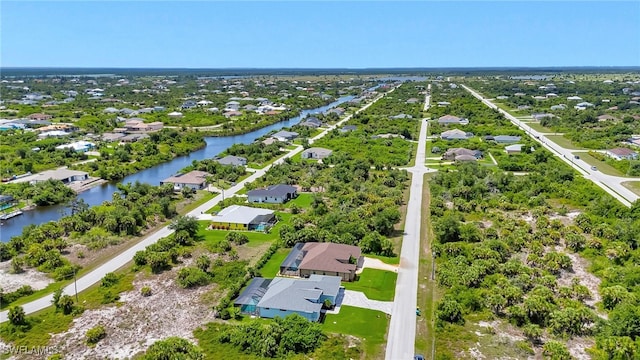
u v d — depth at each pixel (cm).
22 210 11631
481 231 9669
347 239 9131
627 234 9044
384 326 6488
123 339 6200
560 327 6172
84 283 7781
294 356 5778
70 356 5825
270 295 6869
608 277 7512
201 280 7775
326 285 7219
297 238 9306
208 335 6256
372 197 11825
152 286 7675
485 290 7175
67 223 9906
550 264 7944
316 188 13562
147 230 10262
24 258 8519
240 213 10781
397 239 9688
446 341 6091
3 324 6512
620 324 6056
